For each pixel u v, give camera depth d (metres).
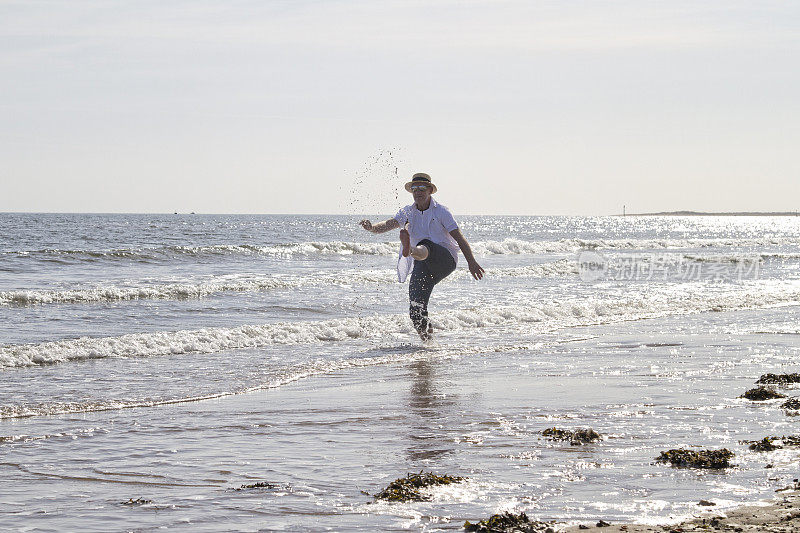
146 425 6.23
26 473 4.85
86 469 4.94
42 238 57.31
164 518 3.98
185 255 33.19
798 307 16.69
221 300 17.19
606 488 4.39
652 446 5.38
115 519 3.97
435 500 4.21
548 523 3.77
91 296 16.88
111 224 98.31
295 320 14.34
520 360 9.82
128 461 5.13
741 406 6.81
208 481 4.66
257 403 7.16
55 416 6.60
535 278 24.78
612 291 20.30
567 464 4.93
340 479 4.68
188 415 6.62
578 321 14.35
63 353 9.80
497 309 14.84
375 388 7.92
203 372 8.95
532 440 5.61
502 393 7.55
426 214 11.09
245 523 3.89
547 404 6.97
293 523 3.89
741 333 12.41
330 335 12.06
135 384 8.17
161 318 14.29
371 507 4.12
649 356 10.06
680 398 7.20
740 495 4.22
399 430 5.98
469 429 6.00
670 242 52.44
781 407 6.74
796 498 4.16
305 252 37.50
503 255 39.97
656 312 15.70
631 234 95.56
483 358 10.03
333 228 90.12
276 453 5.31
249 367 9.31
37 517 4.01
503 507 4.08
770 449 5.26
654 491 4.32
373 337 12.12
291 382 8.33
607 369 9.01
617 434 5.75
